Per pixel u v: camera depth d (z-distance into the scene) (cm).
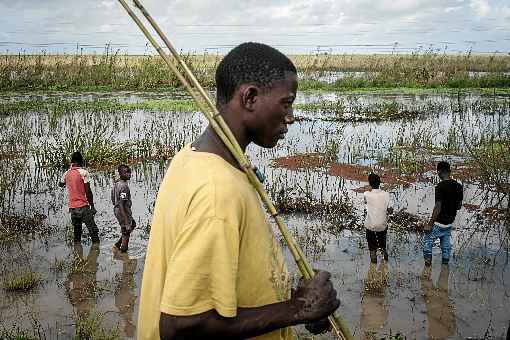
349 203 1092
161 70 4003
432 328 602
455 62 5141
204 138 165
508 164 991
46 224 962
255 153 1611
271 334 163
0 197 1041
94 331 570
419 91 3819
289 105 164
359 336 582
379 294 687
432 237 774
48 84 3744
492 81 4128
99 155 1459
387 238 898
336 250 846
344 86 4125
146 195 1181
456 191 763
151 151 1588
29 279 705
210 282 141
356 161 1509
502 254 823
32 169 1377
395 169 1405
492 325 607
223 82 162
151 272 163
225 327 143
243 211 148
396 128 2127
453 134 1761
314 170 1397
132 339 581
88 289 704
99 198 1156
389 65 5019
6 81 3638
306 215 1020
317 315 150
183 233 143
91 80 3891
